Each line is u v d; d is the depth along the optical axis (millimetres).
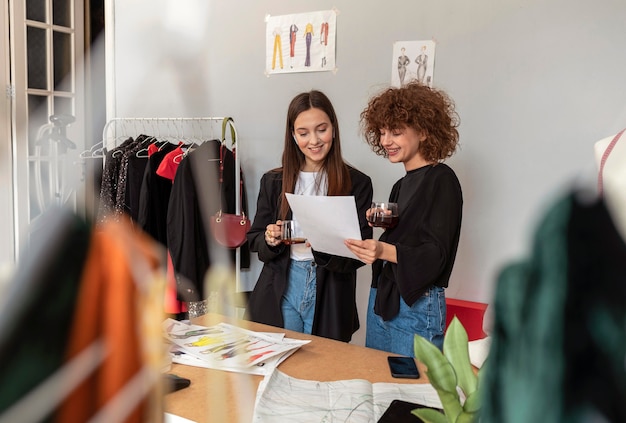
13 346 204
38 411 205
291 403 1021
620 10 2260
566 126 2398
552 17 2379
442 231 1622
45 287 210
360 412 988
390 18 2756
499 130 2533
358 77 2879
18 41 2691
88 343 216
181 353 1229
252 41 3141
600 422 177
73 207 229
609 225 186
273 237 1951
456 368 603
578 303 183
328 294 1995
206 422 938
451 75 2627
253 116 3197
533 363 188
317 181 2047
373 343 1839
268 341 1346
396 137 1747
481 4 2523
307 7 2971
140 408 229
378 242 1641
